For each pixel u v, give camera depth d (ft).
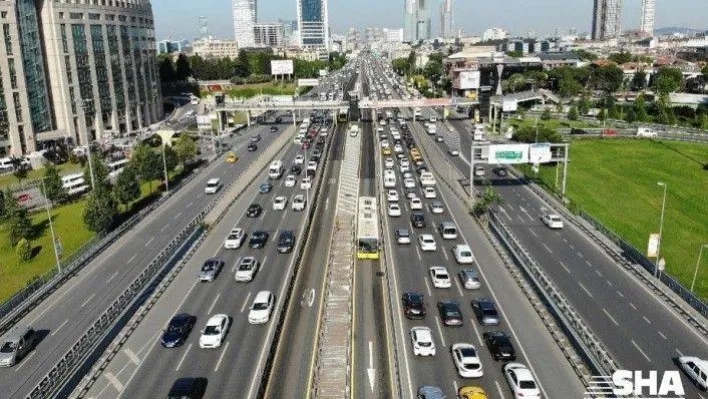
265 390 138.00
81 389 138.51
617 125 559.38
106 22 559.38
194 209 305.73
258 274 211.20
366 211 250.78
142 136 553.64
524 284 198.39
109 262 232.73
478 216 281.33
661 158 428.56
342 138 512.63
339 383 139.74
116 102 578.25
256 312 173.27
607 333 166.50
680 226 299.58
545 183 359.05
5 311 185.37
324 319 173.06
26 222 268.21
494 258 226.38
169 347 158.71
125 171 310.24
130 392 138.41
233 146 485.97
